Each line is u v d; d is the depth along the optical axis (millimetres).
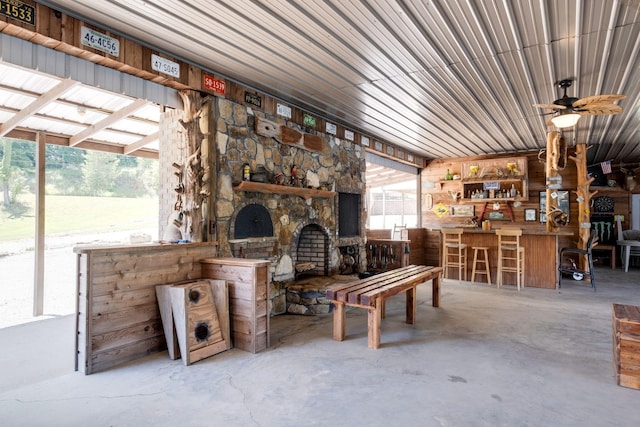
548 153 6785
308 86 4355
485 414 2271
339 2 2629
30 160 12125
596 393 2564
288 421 2186
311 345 3523
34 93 3975
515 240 6766
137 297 3152
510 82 4242
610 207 9977
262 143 4535
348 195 6289
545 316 4602
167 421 2178
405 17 2836
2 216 11430
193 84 3691
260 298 3395
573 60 3652
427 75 3992
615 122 6047
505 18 2873
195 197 3711
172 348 3135
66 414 2242
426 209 9648
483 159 8977
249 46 3330
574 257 7855
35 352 3305
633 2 2586
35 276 4625
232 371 2900
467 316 4605
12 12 2459
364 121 5918
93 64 3068
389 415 2256
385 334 3873
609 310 4906
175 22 2891
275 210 4707
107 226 13125
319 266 5660
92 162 14328
